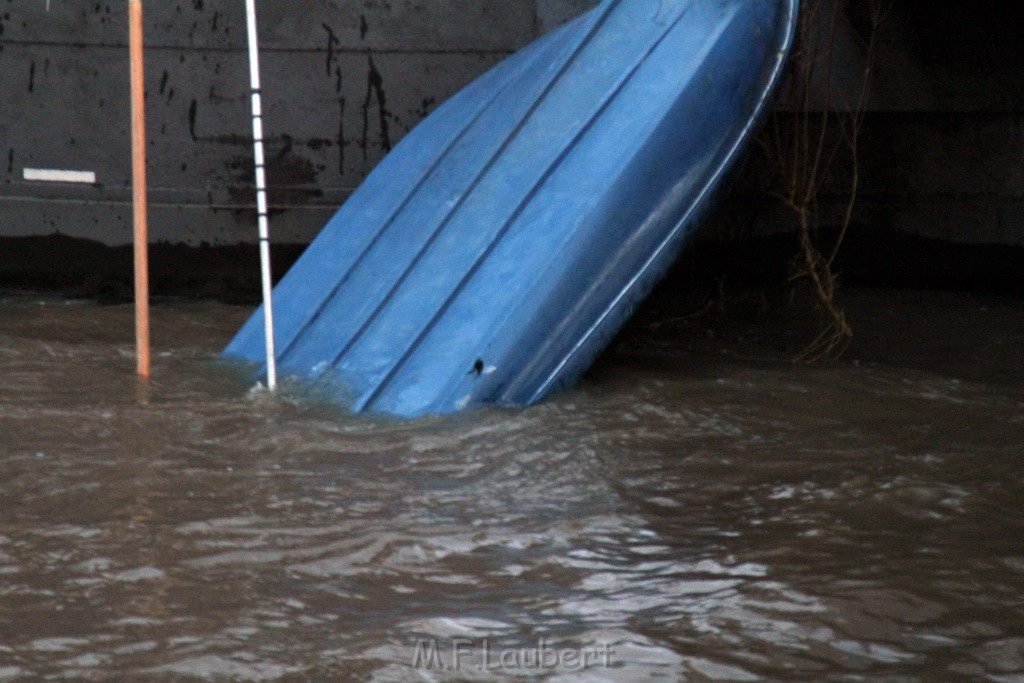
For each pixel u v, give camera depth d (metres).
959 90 16.45
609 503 8.99
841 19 16.09
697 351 13.38
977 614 7.30
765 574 7.81
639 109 12.33
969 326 14.76
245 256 16.61
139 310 12.04
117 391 11.62
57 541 8.16
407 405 11.25
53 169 16.53
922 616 7.28
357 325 12.61
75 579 7.62
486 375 11.13
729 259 16.64
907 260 16.92
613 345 13.48
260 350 13.17
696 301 16.00
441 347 11.64
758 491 9.25
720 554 8.11
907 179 16.77
